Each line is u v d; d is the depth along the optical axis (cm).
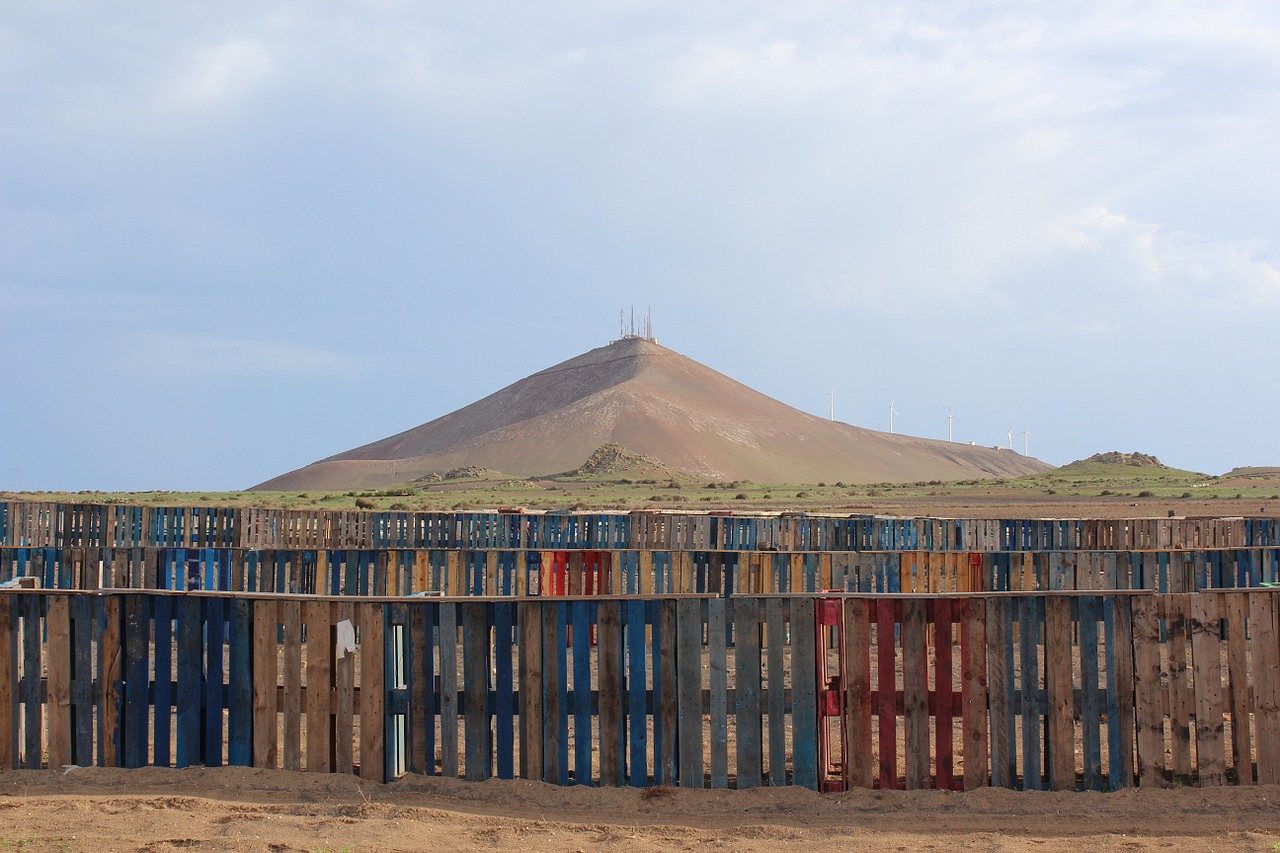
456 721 831
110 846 672
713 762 823
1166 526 2344
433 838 696
